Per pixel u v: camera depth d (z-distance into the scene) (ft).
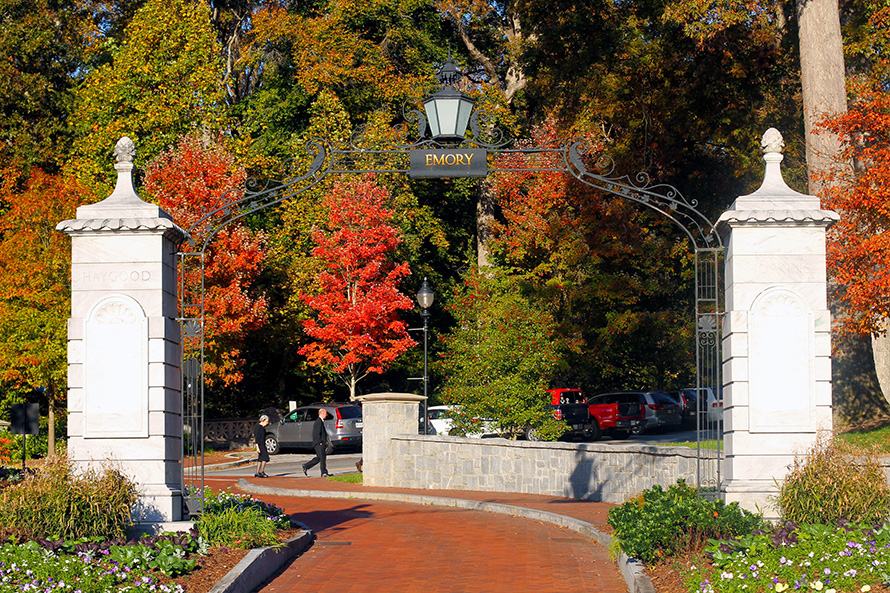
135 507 38.17
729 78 108.06
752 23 102.22
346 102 138.41
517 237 132.05
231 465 110.73
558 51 109.29
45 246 106.01
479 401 82.07
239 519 40.37
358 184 121.70
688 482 52.01
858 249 63.16
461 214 154.81
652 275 136.46
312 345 123.34
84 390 38.73
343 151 45.11
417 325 147.95
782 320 39.22
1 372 103.35
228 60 153.17
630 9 105.50
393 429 80.18
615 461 60.75
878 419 73.97
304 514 61.21
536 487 68.49
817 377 39.01
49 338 102.22
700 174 127.44
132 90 124.36
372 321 120.26
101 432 38.55
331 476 88.74
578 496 64.39
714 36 101.81
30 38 135.74
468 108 44.50
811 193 77.41
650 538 35.86
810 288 39.37
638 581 32.68
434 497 67.51
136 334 38.86
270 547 39.42
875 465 36.22
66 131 138.31
